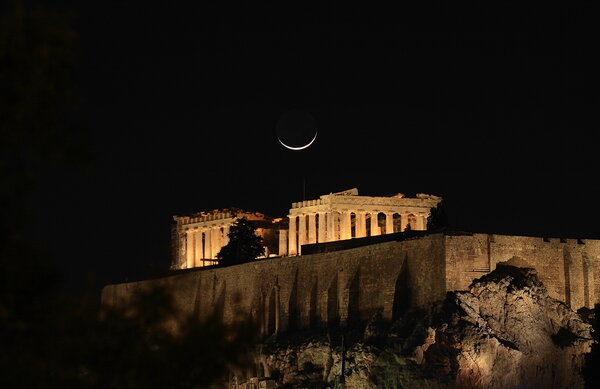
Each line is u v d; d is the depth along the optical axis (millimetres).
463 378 137250
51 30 46125
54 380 45625
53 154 46250
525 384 141000
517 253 149250
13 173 45625
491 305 143625
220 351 48781
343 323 158000
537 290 146625
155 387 47438
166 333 48625
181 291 50281
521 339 142500
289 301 167875
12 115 45312
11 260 45750
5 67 45500
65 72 46562
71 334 46688
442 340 139500
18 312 45781
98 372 46812
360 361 145875
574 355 144375
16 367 44656
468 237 147250
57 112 46312
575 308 151000
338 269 162250
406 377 139375
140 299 48500
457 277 145875
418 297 149375
